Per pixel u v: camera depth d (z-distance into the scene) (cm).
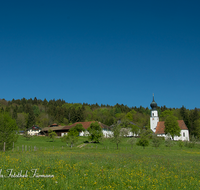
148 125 14338
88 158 2647
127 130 11094
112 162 2356
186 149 6462
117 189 1364
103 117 17688
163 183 1545
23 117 14962
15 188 1268
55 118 17012
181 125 10919
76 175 1616
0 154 2845
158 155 3931
